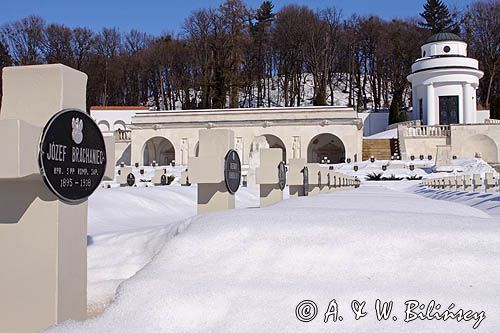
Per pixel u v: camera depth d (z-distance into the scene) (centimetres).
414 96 6238
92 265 705
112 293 579
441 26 8456
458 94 5819
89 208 1401
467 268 476
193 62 7725
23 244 426
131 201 1622
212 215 663
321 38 8188
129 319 423
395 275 474
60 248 425
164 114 5181
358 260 499
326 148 5581
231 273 492
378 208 877
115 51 8756
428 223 590
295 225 568
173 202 1822
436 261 487
